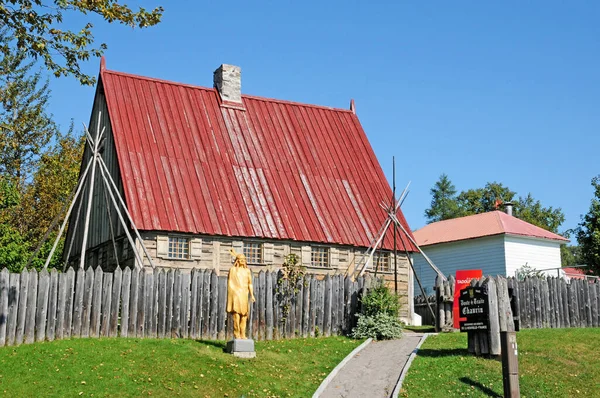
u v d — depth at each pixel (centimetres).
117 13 2477
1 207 3934
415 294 5753
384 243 3881
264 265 3569
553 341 2684
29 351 2166
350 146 4416
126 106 3853
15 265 3756
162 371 2091
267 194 3797
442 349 2591
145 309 2519
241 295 2422
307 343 2752
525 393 2106
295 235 3653
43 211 5269
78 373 2002
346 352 2638
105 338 2397
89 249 3988
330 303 2995
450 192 11062
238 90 4303
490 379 2192
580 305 3362
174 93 4109
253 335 2752
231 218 3559
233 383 2088
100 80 4009
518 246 5219
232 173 3803
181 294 2600
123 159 3550
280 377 2219
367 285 3053
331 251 3756
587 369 2327
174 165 3666
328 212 3884
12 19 2366
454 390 2114
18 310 2281
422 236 5791
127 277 2508
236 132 4084
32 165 5584
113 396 1880
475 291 2473
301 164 4100
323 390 2153
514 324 2489
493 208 8681
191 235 3416
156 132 3797
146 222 3312
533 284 3266
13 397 1816
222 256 3484
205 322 2620
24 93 5600
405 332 3281
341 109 4681
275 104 4453
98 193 3919
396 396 2058
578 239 5362
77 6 2400
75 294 2406
